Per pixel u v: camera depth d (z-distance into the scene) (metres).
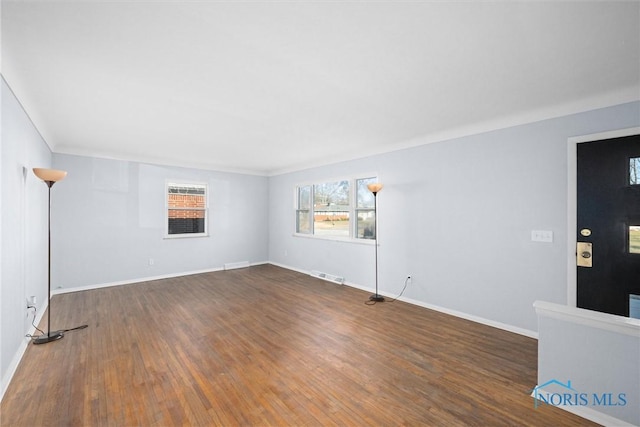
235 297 4.36
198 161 5.72
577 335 1.86
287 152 4.86
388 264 4.37
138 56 1.90
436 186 3.75
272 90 2.43
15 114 2.38
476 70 2.09
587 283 2.60
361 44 1.76
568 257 2.70
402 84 2.32
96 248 4.80
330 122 3.28
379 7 1.43
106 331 3.09
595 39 1.69
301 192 6.34
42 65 2.01
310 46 1.79
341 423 1.74
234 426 1.71
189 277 5.67
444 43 1.75
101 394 2.01
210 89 2.41
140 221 5.26
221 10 1.45
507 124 3.10
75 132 3.68
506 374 2.28
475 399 1.97
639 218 2.35
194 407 1.88
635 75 2.15
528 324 2.96
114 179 4.98
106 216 4.90
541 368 1.98
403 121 3.24
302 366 2.39
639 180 2.35
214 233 6.25
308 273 5.97
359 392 2.05
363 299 4.25
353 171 4.97
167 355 2.57
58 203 4.45
